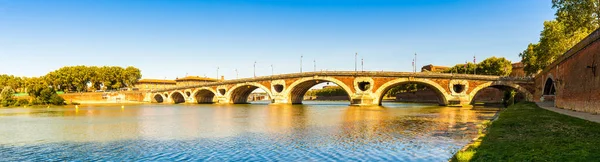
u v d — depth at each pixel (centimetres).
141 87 19950
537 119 3162
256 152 2339
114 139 3031
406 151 2266
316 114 5791
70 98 16738
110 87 18125
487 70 11756
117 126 4138
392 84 8625
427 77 8350
